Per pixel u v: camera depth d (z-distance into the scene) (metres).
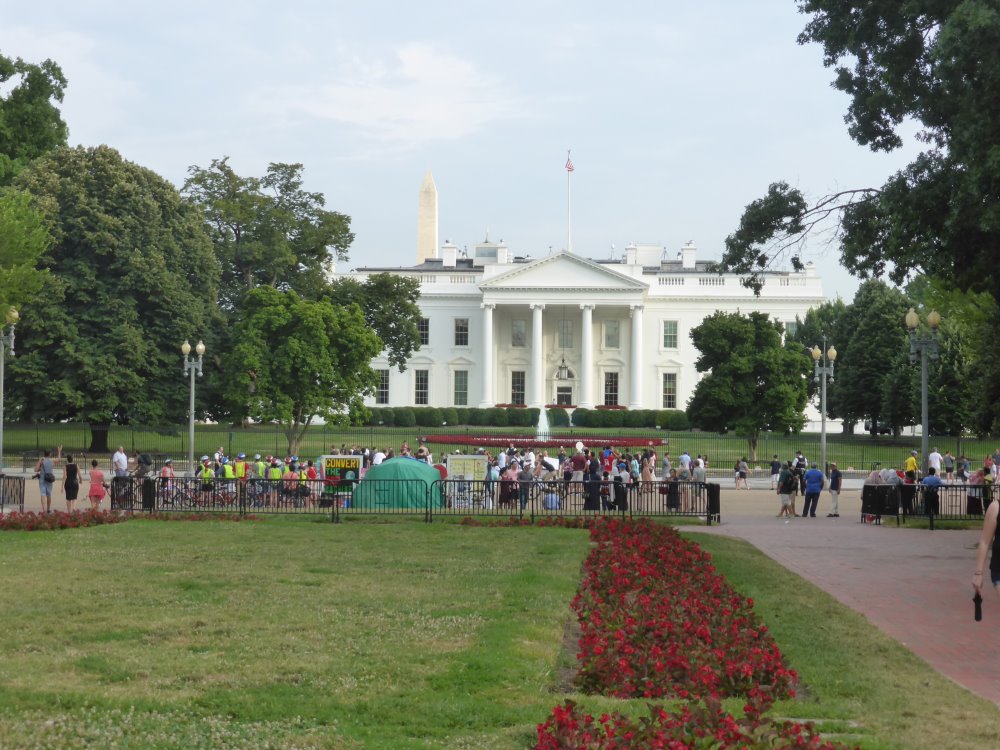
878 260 29.03
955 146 22.48
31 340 63.44
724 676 11.48
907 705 11.38
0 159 66.06
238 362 60.69
